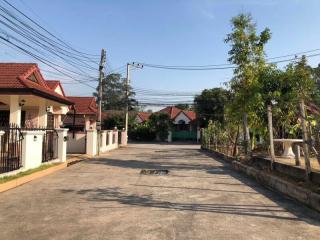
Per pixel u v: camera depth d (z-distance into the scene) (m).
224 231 7.00
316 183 9.95
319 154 10.10
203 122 59.41
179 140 62.62
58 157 18.28
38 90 17.47
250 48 19.19
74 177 14.15
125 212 8.44
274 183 11.70
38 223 7.53
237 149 21.86
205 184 12.62
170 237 6.61
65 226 7.31
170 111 70.94
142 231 6.97
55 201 9.65
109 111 66.94
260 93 17.33
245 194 10.80
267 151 22.05
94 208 8.84
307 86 16.77
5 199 9.90
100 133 27.16
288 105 17.27
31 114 22.47
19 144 13.77
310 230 7.14
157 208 8.84
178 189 11.54
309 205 9.08
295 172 11.59
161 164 19.53
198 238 6.57
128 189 11.51
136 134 59.84
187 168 17.64
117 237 6.61
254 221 7.75
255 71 18.66
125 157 24.31
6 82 17.41
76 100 41.41
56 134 18.23
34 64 20.19
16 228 7.17
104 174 15.14
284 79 17.25
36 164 15.22
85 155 24.23
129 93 49.38
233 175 15.22
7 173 12.56
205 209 8.80
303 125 10.55
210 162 21.06
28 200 9.77
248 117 18.55
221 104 57.38
